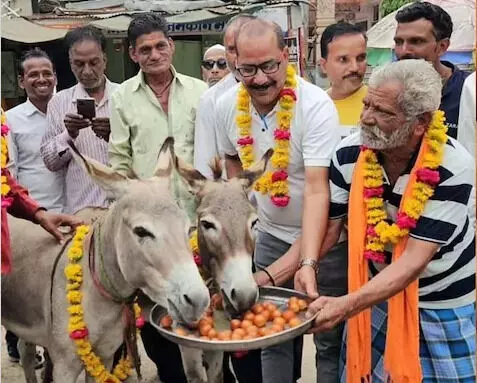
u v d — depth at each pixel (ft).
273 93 11.03
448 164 9.40
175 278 8.88
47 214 11.31
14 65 41.83
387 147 9.25
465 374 9.92
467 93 12.89
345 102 15.07
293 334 8.59
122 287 10.13
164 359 14.35
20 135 16.63
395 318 9.67
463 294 9.96
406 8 14.28
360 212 9.89
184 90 14.74
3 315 11.94
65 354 10.77
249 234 9.92
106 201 15.61
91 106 14.56
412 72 9.00
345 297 9.15
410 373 9.66
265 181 11.51
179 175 10.62
